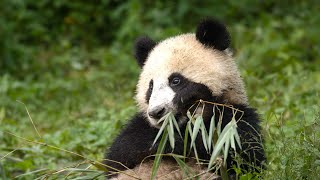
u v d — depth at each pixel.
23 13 22.27
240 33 19.89
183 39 11.01
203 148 10.17
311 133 10.71
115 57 20.69
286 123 12.61
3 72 20.56
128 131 10.87
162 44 11.14
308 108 13.02
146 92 10.78
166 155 10.02
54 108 17.34
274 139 10.82
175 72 10.54
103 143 13.24
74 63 20.75
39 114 16.86
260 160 10.34
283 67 17.59
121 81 18.27
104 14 22.72
